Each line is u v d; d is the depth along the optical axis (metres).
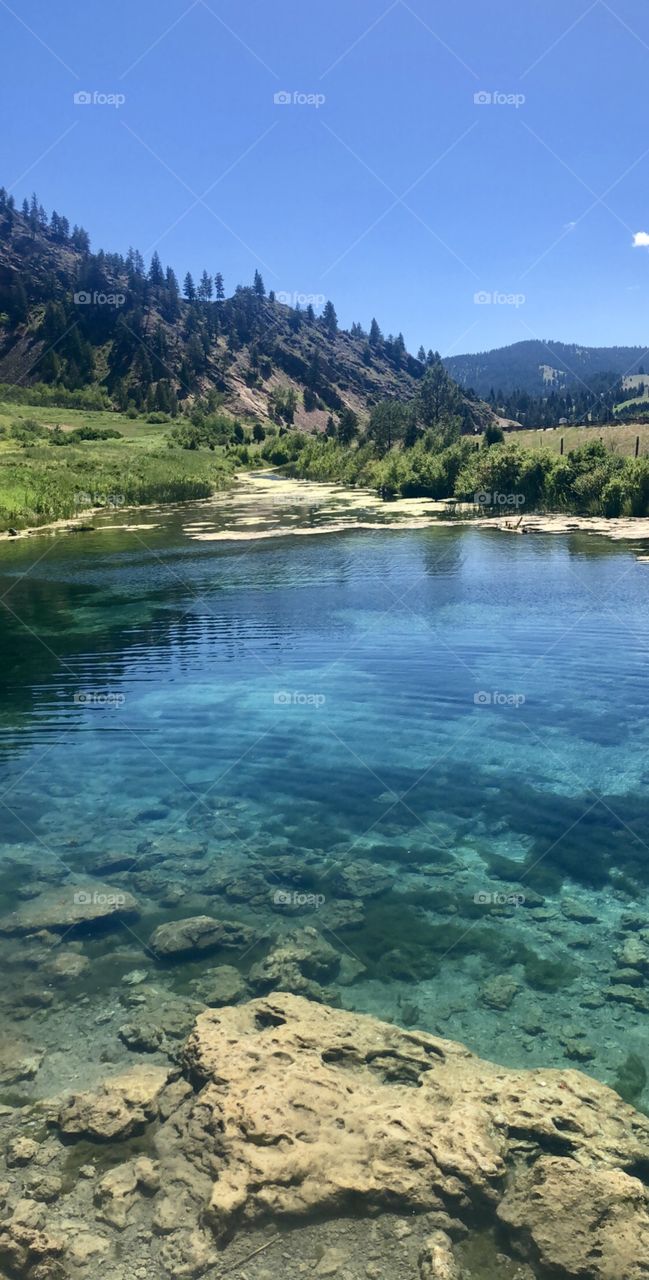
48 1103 8.51
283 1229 6.88
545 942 11.34
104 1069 9.05
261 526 63.12
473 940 11.47
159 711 22.11
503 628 28.92
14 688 24.53
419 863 13.78
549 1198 6.95
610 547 45.22
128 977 10.80
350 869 13.66
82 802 16.80
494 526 57.06
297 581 40.00
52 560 49.69
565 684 22.83
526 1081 8.30
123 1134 7.95
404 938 11.57
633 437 92.19
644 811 15.23
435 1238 6.73
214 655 27.33
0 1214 7.09
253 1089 8.05
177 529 63.28
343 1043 8.91
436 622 30.30
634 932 11.48
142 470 101.62
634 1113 7.91
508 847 14.17
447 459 81.75
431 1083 8.32
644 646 26.00
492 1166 7.15
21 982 10.70
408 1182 7.12
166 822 15.74
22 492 75.44
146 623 32.44
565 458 67.31
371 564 43.56
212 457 141.62
